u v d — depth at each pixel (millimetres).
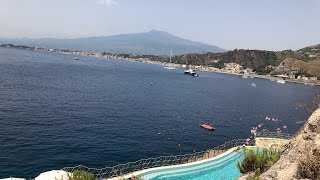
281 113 107062
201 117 86375
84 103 89375
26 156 43406
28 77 141125
